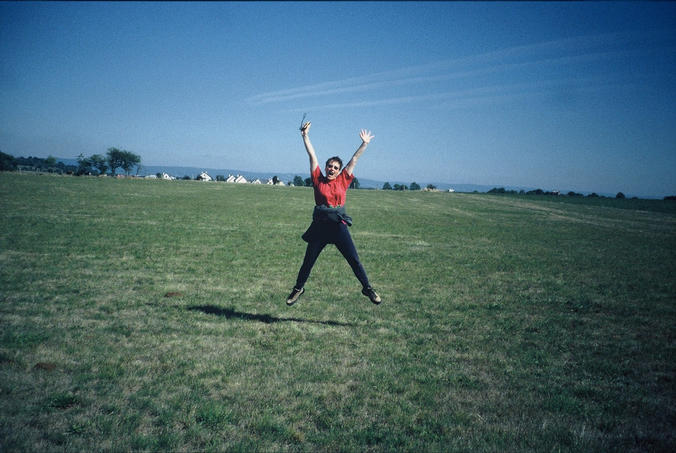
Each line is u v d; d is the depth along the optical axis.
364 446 3.09
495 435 3.27
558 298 8.29
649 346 5.57
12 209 19.33
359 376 4.29
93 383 3.85
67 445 2.90
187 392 3.77
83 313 5.93
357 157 5.37
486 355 5.09
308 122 5.54
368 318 6.47
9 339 4.72
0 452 2.75
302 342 5.23
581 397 4.05
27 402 3.44
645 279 10.60
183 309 6.38
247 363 4.48
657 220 36.84
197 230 16.64
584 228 26.50
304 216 25.64
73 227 15.09
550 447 3.14
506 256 13.80
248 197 42.50
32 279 7.75
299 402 3.69
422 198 60.72
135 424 3.21
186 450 2.94
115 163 125.31
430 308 7.25
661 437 3.33
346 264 11.30
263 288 8.11
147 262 9.99
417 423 3.46
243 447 2.97
